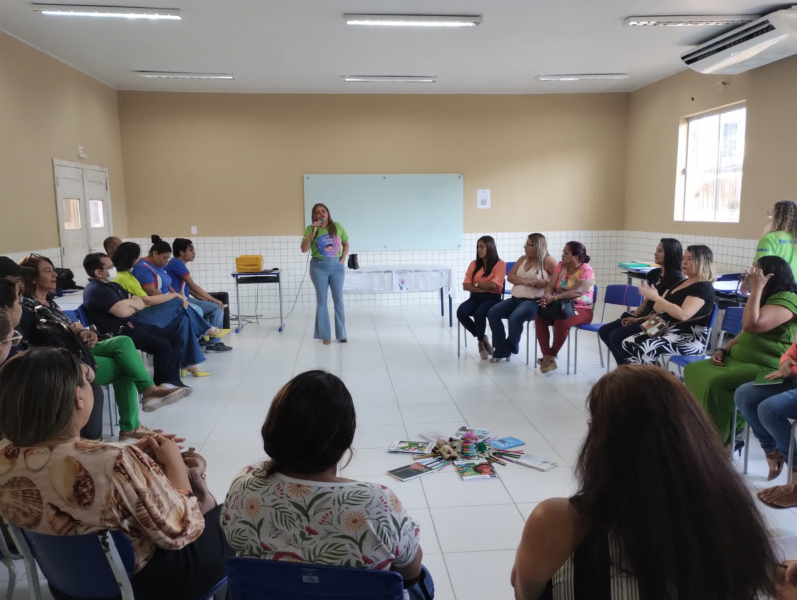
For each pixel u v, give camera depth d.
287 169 7.90
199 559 1.58
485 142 8.08
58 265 5.88
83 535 1.35
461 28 5.20
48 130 5.76
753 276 3.02
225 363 5.39
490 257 5.46
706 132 6.68
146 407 3.61
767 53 5.00
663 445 0.95
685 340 3.85
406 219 8.12
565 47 5.84
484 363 5.30
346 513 1.25
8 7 4.48
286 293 8.12
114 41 5.44
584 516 1.01
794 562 1.30
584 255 4.89
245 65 6.39
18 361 1.34
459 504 2.78
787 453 2.71
